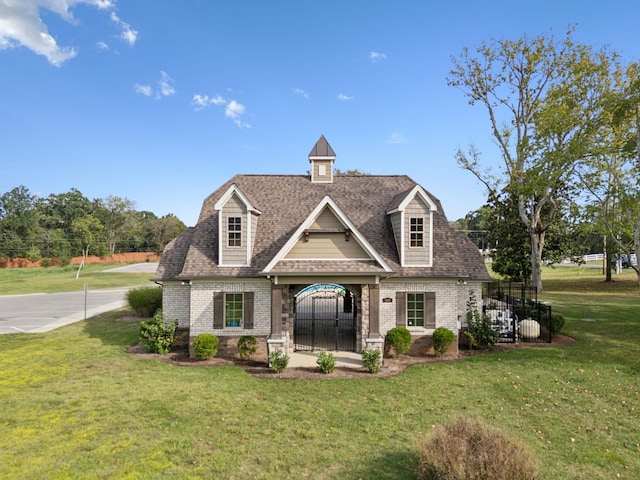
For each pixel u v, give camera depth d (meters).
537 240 38.56
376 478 7.93
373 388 13.24
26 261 89.56
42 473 8.17
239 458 8.76
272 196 21.23
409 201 18.06
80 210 117.31
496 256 43.50
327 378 14.35
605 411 11.29
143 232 118.06
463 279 17.58
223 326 17.44
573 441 9.53
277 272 15.80
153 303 28.36
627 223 25.45
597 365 15.49
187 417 10.88
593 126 27.41
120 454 8.91
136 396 12.42
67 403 11.88
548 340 19.58
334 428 10.23
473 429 7.79
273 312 16.17
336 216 17.03
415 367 15.64
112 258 99.00
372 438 9.67
